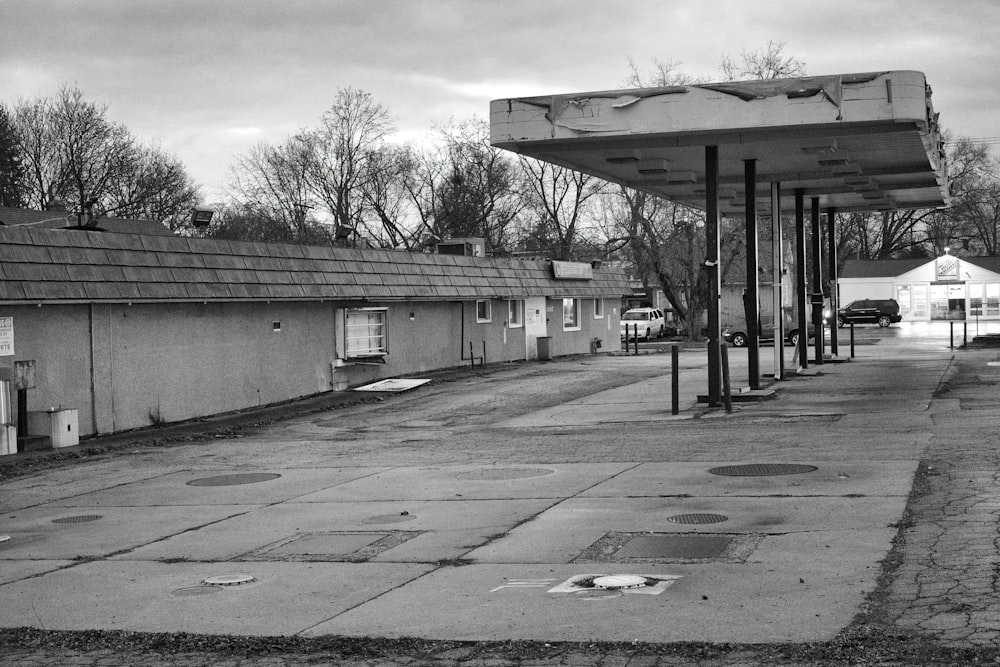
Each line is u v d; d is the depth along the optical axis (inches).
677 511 419.2
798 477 475.8
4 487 618.2
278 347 1053.8
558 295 1584.6
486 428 791.1
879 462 501.4
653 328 2581.2
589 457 592.4
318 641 283.0
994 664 230.8
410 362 1278.3
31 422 766.5
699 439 635.5
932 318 2915.8
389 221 2893.7
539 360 1544.0
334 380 1141.7
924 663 234.5
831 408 748.0
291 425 894.4
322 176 2874.0
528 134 723.4
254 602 326.0
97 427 837.8
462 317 1385.3
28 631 308.0
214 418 946.1
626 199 2465.6
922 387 861.2
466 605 306.7
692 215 2375.7
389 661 265.1
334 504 491.5
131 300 844.6
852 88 663.1
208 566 379.9
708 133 710.5
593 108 711.7
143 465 682.2
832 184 1035.9
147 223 1723.7
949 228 3708.2
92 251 826.8
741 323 2042.3
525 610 296.8
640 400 907.4
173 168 2834.6
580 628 276.4
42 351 792.3
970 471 460.4
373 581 343.0
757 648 251.0
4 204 2519.7
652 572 328.8
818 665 238.1
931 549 332.8
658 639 262.4
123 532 455.5
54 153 2662.4
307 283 1059.9
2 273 744.3
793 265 2381.9
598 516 420.5
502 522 421.7
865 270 2965.1
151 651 285.9
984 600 276.2
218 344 971.3
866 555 331.0
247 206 2906.0
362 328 1178.6
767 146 784.3
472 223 2815.0
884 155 842.8
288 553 392.5
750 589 301.4
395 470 591.5
